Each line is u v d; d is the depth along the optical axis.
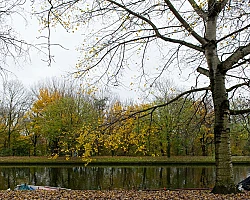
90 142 10.80
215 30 9.91
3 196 10.18
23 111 50.25
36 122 45.69
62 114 39.22
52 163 38.94
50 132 39.94
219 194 8.98
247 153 36.78
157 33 10.16
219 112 9.40
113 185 22.45
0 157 44.75
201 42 9.91
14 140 49.31
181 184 22.14
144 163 37.34
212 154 35.53
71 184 23.41
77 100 38.28
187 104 13.22
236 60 9.26
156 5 9.62
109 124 10.96
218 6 9.37
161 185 21.88
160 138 35.22
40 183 24.14
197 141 23.69
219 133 9.33
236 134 15.34
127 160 37.75
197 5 9.31
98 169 34.16
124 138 11.07
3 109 49.72
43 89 47.38
